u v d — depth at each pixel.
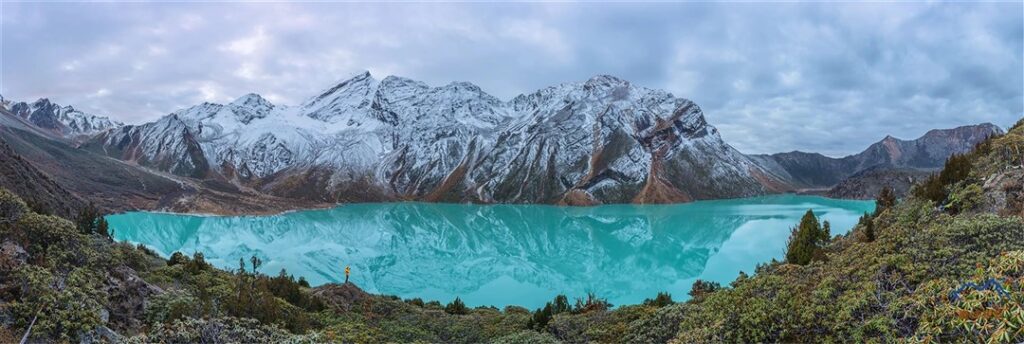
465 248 106.69
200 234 119.06
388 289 68.88
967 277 15.46
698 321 18.55
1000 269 8.65
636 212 174.00
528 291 67.31
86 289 19.36
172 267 35.94
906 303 13.34
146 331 20.83
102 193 153.38
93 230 41.69
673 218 147.75
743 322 16.02
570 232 129.25
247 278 38.78
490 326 35.00
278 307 28.75
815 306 15.67
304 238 118.00
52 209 66.25
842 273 18.28
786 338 15.54
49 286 17.64
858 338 13.77
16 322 15.83
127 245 38.56
